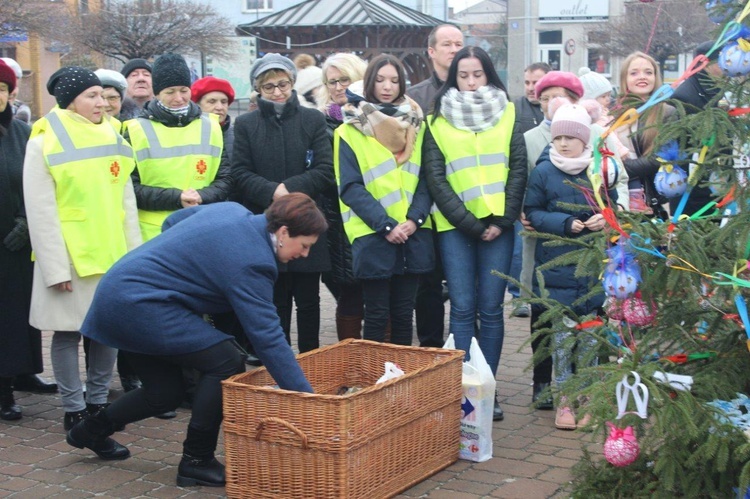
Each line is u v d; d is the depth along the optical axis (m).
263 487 4.21
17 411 5.55
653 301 3.88
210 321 5.23
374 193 5.37
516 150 5.46
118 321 4.29
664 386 3.66
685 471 3.73
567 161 5.33
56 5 30.41
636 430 3.69
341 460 4.01
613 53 25.78
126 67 7.54
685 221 3.91
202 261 4.29
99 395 5.30
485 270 5.45
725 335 3.95
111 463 4.82
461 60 5.49
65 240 5.15
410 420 4.40
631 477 4.04
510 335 7.55
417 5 40.44
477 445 4.79
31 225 5.12
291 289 6.13
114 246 5.24
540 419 5.47
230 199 6.16
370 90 5.43
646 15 21.20
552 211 5.40
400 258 5.45
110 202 5.26
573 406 3.87
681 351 3.95
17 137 5.66
